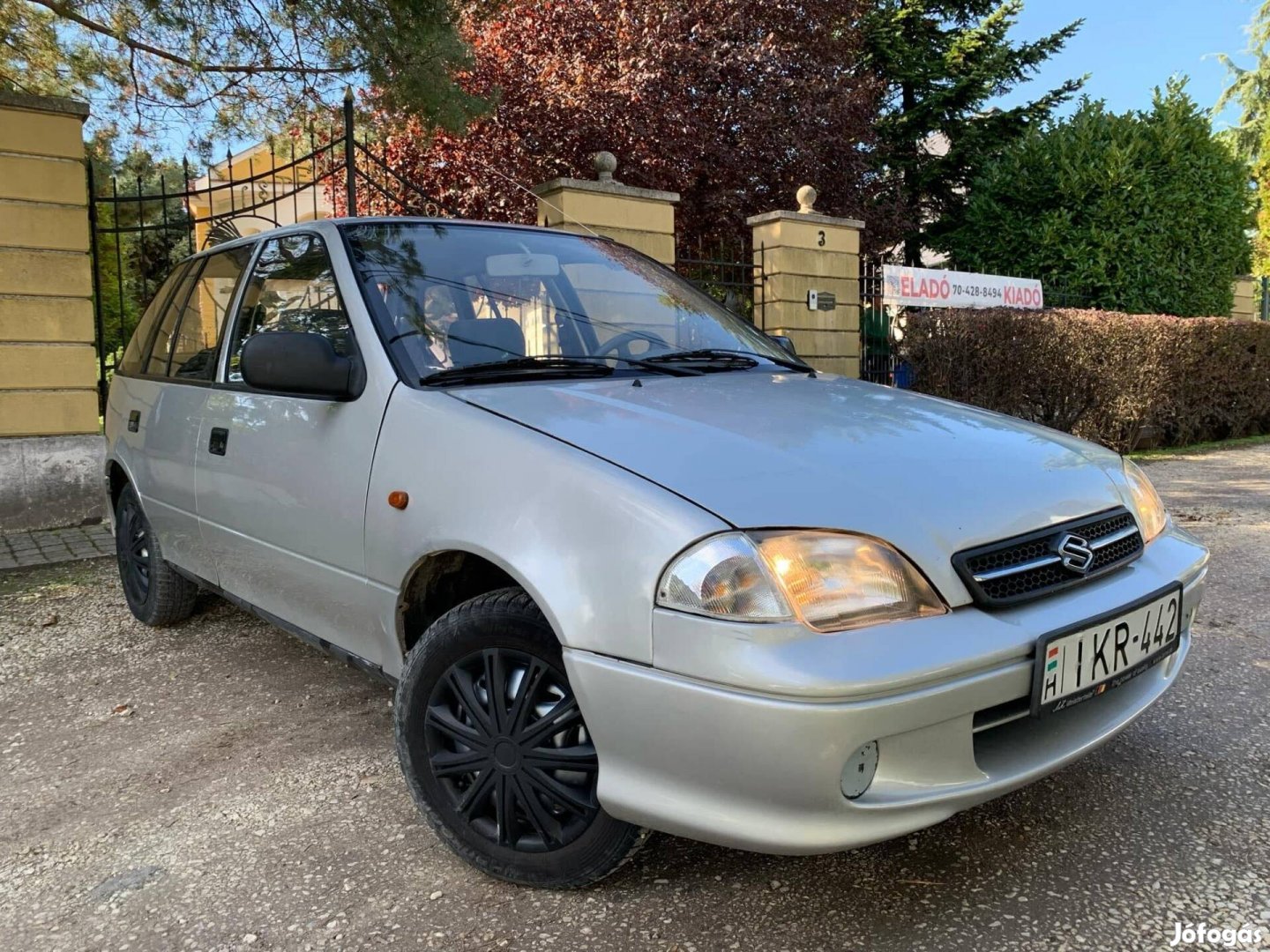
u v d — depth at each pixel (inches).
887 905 80.9
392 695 132.7
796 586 67.3
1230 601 171.0
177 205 494.6
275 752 114.9
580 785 79.3
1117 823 93.7
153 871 89.3
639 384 99.7
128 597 168.6
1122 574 85.4
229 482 119.3
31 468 247.9
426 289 107.3
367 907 82.4
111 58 303.4
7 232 239.5
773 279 353.4
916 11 621.0
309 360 97.4
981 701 70.5
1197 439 448.8
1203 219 544.4
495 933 78.0
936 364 379.6
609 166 302.5
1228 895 81.2
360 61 282.8
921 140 649.6
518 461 80.4
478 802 84.9
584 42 416.2
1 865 91.1
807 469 76.4
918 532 73.0
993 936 76.2
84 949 77.7
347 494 96.7
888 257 649.6
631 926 78.6
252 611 123.2
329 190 381.4
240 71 286.4
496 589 95.3
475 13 339.3
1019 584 76.2
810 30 487.5
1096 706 85.7
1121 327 392.2
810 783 65.4
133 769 111.3
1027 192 547.8
